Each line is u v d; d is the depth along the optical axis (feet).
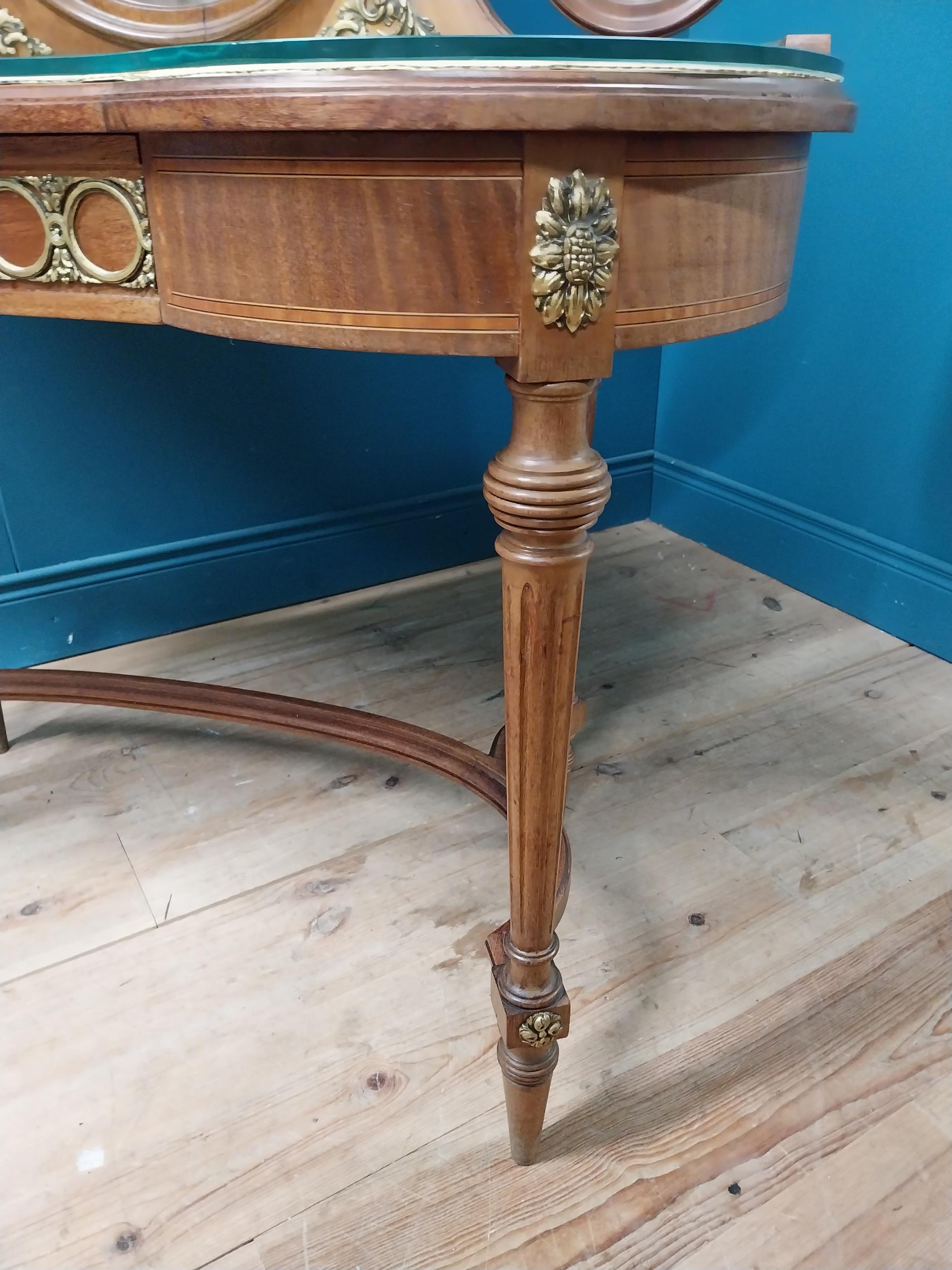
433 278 1.40
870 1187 2.15
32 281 1.83
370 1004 2.59
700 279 1.54
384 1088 2.36
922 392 4.10
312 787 3.48
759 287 1.68
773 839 3.20
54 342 3.80
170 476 4.28
